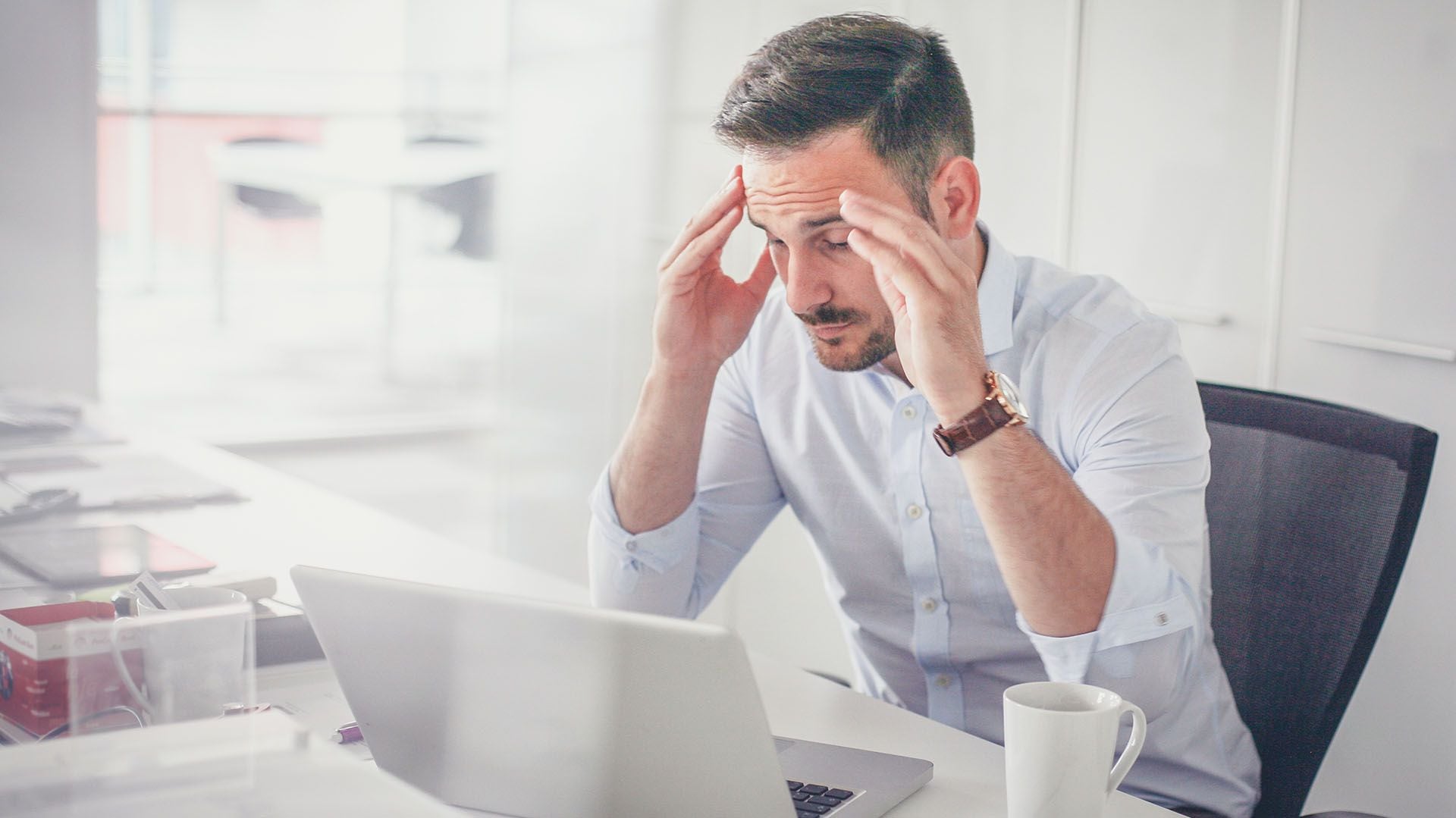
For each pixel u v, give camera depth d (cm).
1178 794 107
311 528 124
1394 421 105
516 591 118
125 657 76
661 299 118
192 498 117
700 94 261
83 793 75
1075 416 117
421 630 76
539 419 286
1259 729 108
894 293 101
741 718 69
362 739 85
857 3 233
